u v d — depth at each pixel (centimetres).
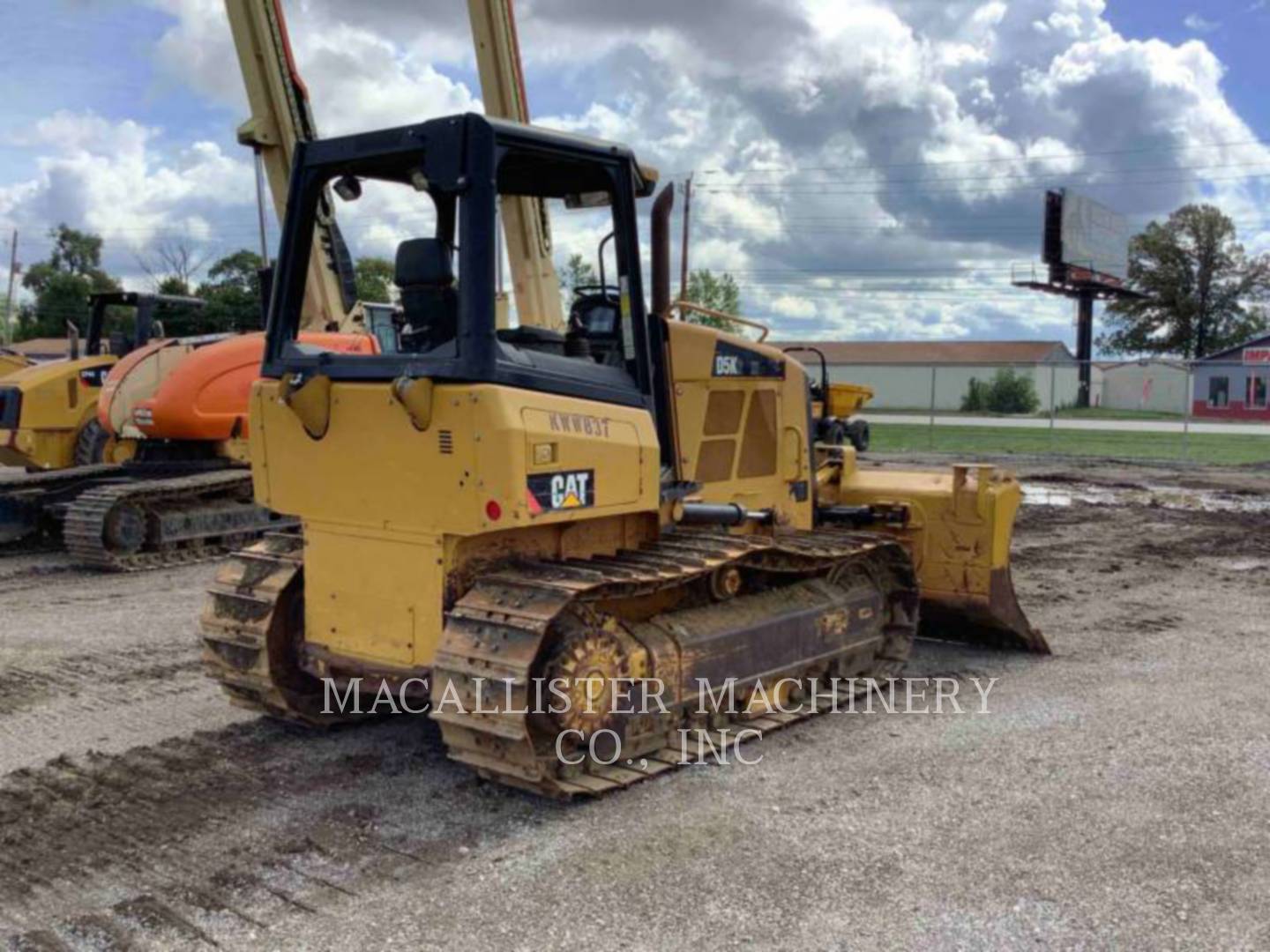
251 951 382
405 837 472
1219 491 1764
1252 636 832
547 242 964
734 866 445
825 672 658
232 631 584
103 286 7644
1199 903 416
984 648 792
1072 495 1711
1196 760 563
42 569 1133
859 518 755
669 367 596
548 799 508
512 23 1006
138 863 449
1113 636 831
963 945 386
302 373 521
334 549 528
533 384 485
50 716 638
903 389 6438
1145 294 6562
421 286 497
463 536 491
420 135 479
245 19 1025
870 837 471
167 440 1217
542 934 393
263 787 527
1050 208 4756
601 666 496
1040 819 491
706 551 551
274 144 1045
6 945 385
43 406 1337
